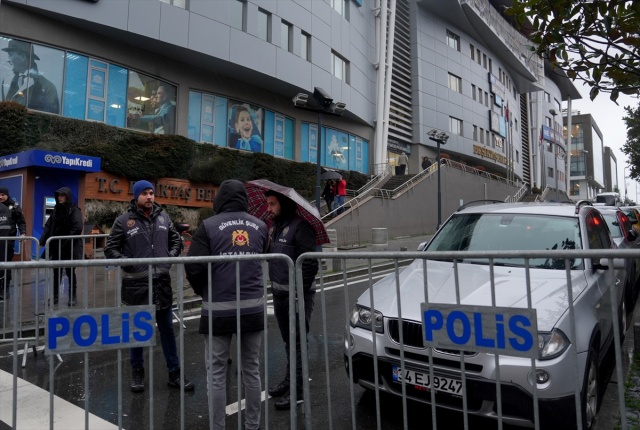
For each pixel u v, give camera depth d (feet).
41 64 45.83
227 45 57.88
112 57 51.06
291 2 67.51
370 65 91.45
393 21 90.99
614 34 12.62
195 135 60.75
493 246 13.83
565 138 286.05
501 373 8.89
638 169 50.80
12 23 43.39
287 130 74.95
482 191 103.40
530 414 8.70
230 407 12.26
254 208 14.93
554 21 12.95
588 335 9.60
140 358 13.35
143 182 13.79
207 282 9.71
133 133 52.13
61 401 12.55
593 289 11.21
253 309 9.72
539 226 14.10
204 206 59.06
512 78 153.48
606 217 25.05
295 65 67.87
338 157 84.79
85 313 7.84
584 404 9.09
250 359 10.18
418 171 103.24
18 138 42.57
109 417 11.59
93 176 47.26
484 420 10.93
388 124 93.45
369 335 10.68
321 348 17.17
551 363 8.75
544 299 9.94
